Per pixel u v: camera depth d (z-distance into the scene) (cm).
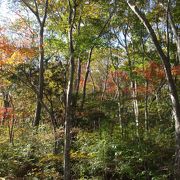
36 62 2000
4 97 2311
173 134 1609
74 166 1477
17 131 2041
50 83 2095
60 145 1647
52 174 1460
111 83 2434
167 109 1984
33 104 2261
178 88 1675
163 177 1331
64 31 1652
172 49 1867
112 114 2056
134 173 1412
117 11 1831
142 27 1822
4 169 1530
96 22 1816
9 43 1509
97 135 1670
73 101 2131
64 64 2109
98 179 1405
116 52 2097
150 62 1698
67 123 1370
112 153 1440
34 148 1672
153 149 1482
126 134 1616
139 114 2045
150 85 1902
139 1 1706
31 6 2270
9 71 1630
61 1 2130
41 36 1839
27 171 1532
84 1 1745
